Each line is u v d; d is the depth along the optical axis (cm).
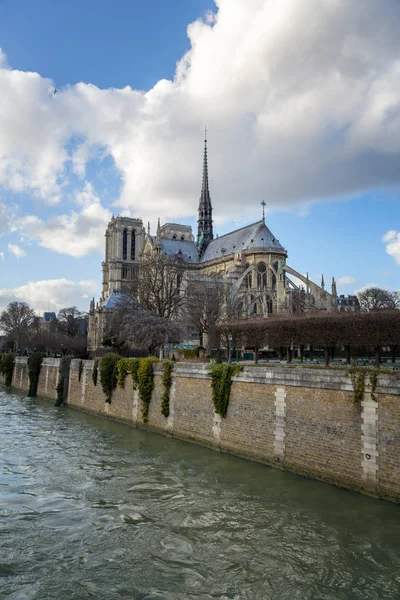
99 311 11638
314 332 4147
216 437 3234
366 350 5591
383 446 2197
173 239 14938
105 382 4809
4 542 1825
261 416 2888
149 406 4075
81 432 3984
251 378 2984
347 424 2369
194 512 2122
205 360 5356
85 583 1541
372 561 1666
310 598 1459
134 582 1548
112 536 1883
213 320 7050
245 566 1648
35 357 7144
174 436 3681
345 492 2305
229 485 2470
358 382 2320
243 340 5034
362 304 10706
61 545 1803
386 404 2202
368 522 1958
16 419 4747
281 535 1877
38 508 2178
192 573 1605
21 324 14125
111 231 17200
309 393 2592
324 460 2470
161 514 2103
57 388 6012
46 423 4484
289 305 8631
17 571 1612
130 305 7700
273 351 6381
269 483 2480
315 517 2030
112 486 2486
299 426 2630
